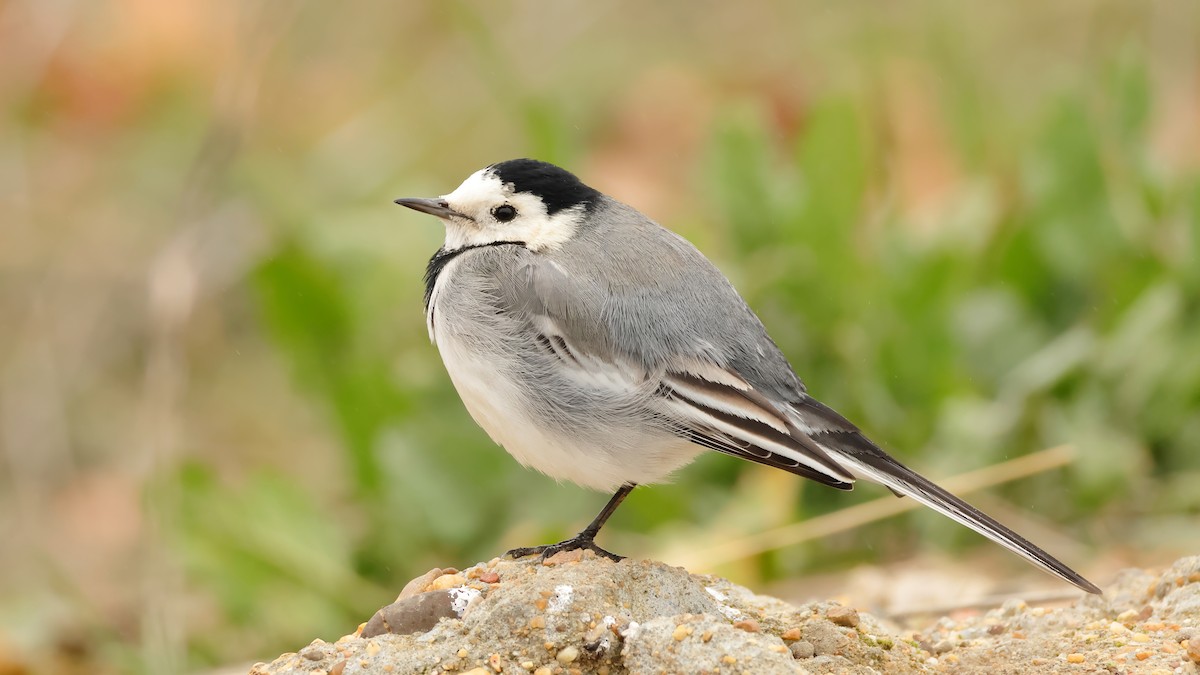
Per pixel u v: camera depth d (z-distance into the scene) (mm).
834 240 13430
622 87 19609
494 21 19688
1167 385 12953
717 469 13039
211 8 18688
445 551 13047
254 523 12328
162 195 17844
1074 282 13930
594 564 8133
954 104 16609
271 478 12484
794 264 13539
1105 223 13805
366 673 7488
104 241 17719
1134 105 14562
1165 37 18016
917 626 10352
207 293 17219
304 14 19766
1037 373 13141
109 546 15492
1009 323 13852
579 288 9219
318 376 14297
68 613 13586
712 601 8219
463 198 9828
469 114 18906
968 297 14023
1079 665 8141
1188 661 8086
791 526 12266
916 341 13164
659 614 7922
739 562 11992
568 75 19547
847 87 14930
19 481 16188
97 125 18391
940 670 8219
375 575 13062
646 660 7379
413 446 13117
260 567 12281
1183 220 13711
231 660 12281
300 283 14117
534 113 15125
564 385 9125
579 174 15055
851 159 13453
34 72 18250
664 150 18844
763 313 13734
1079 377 13234
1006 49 18688
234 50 17328
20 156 18109
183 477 12477
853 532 12805
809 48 19156
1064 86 14297
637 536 12852
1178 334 13211
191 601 13234
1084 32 18688
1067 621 9172
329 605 12328
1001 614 9625
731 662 7207
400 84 19516
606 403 9062
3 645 13125
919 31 17828
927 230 14734
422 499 12992
